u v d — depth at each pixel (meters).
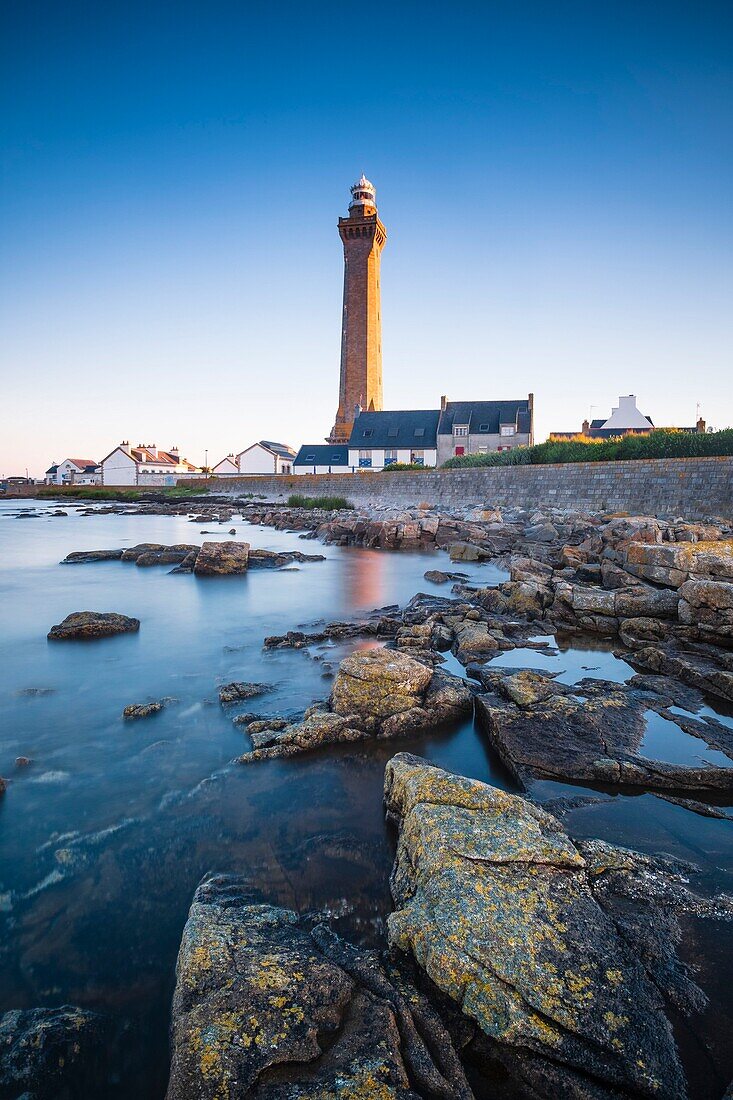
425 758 6.88
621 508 31.23
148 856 5.23
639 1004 3.44
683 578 13.01
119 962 4.09
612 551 16.36
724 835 5.57
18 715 8.30
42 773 6.69
